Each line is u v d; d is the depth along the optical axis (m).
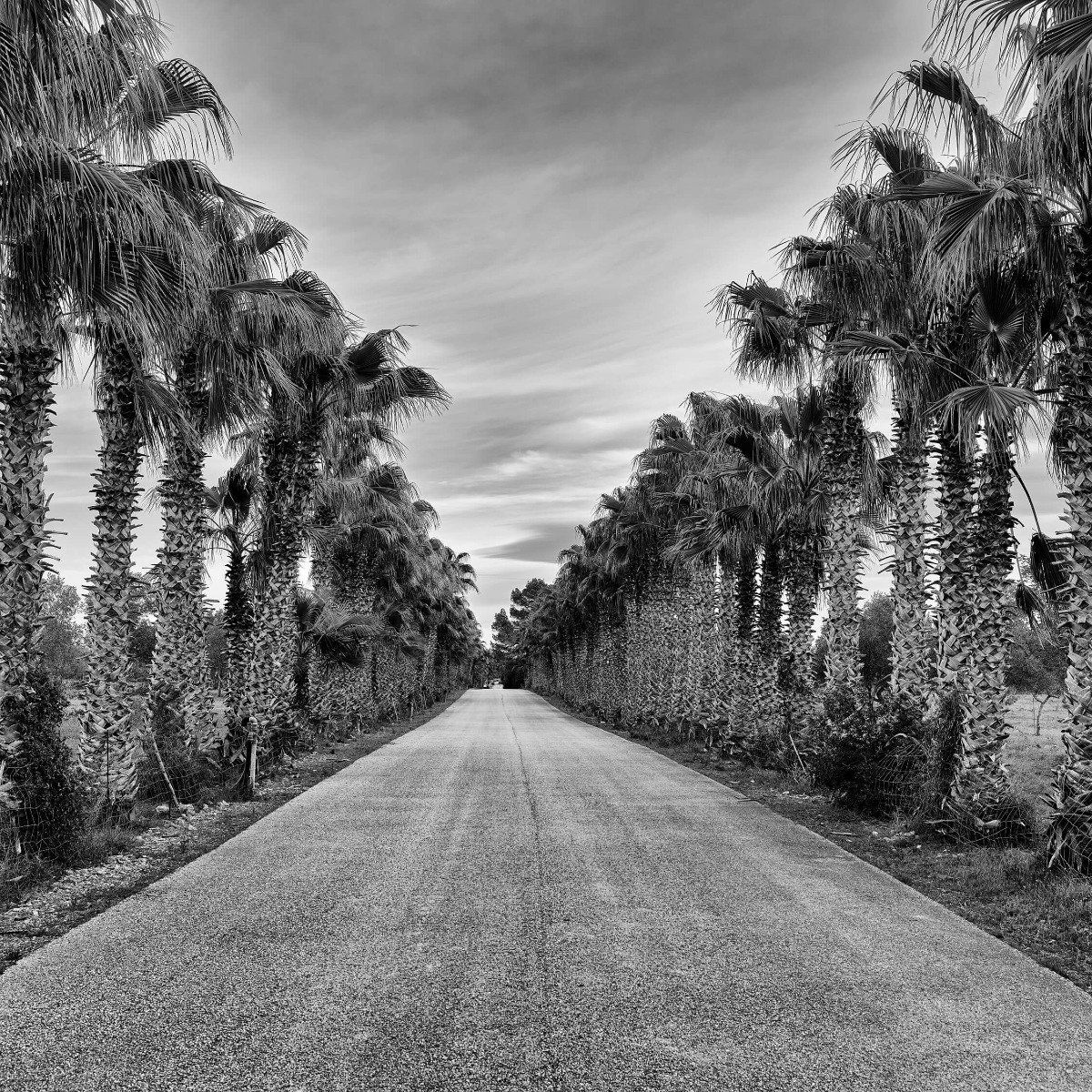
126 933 5.44
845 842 8.59
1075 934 5.45
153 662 12.02
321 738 19.38
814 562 15.15
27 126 5.21
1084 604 6.99
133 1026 3.98
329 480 19.80
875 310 10.39
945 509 9.11
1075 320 7.07
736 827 9.32
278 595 14.26
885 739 10.23
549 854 7.91
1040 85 5.60
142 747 10.30
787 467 14.98
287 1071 3.54
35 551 7.23
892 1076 3.55
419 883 6.79
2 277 6.15
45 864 6.88
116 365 9.02
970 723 8.54
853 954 5.12
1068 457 7.21
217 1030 3.95
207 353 11.26
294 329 12.16
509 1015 4.15
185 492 12.06
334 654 19.98
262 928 5.55
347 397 15.57
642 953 5.11
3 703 6.98
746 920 5.82
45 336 7.16
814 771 11.74
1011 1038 3.93
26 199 5.57
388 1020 4.07
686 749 19.20
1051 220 7.34
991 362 9.48
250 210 9.29
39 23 5.04
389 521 24.92
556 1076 3.52
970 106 7.50
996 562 8.50
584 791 12.11
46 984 4.53
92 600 9.05
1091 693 6.92
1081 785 6.83
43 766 7.02
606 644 37.03
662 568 25.55
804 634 15.00
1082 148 6.30
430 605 41.78
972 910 6.10
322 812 10.22
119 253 5.95
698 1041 3.87
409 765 15.46
